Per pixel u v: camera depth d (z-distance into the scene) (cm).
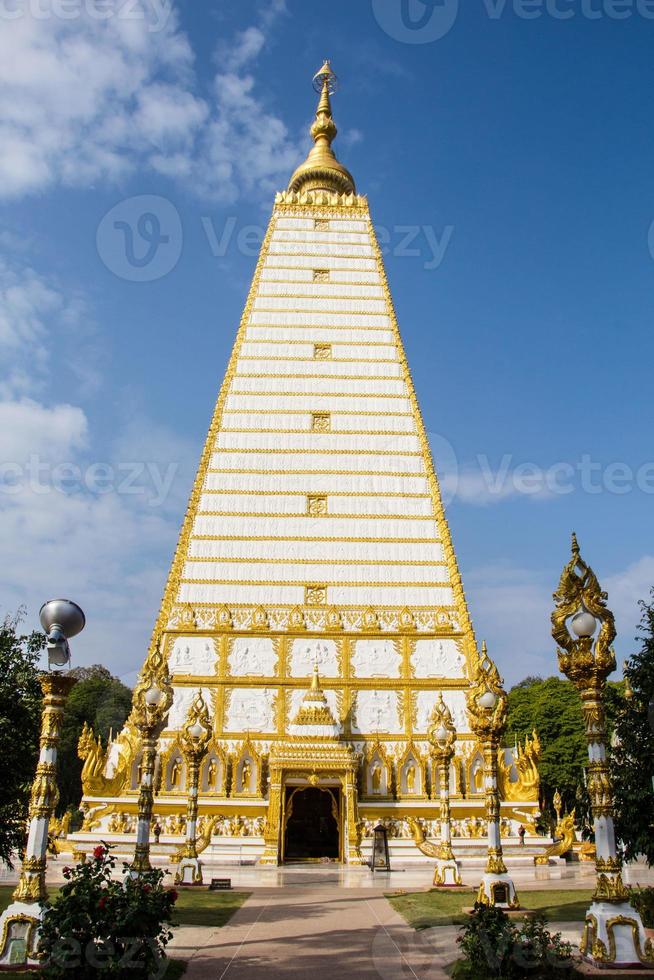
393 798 5025
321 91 9581
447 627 5569
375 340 6831
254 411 6381
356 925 2328
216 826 4853
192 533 5841
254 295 7044
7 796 2603
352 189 8950
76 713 7656
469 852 4716
